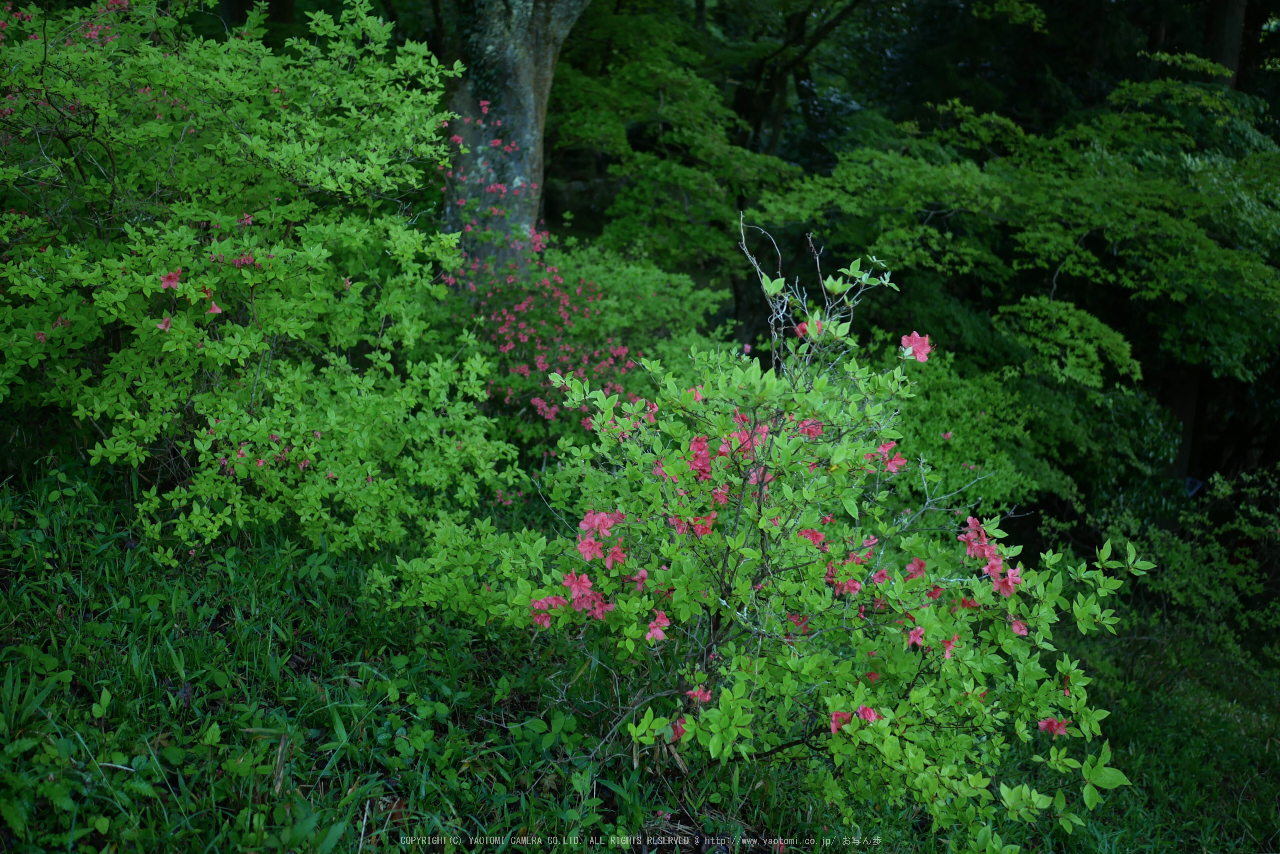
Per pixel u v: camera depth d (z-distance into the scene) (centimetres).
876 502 308
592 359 561
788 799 312
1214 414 1312
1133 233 743
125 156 370
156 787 232
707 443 286
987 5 1095
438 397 381
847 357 624
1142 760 506
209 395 339
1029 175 783
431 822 247
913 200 778
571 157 1577
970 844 258
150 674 268
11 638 266
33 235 339
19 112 338
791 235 1078
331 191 358
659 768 290
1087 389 866
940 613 271
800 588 279
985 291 904
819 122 1278
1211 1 1092
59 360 348
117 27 388
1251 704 684
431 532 377
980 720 272
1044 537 948
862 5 1185
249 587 329
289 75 415
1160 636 673
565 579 279
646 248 817
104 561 317
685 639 310
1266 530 761
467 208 615
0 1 424
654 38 895
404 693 304
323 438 355
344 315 375
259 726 260
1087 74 1156
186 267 329
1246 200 719
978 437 682
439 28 788
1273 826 473
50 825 212
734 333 1017
